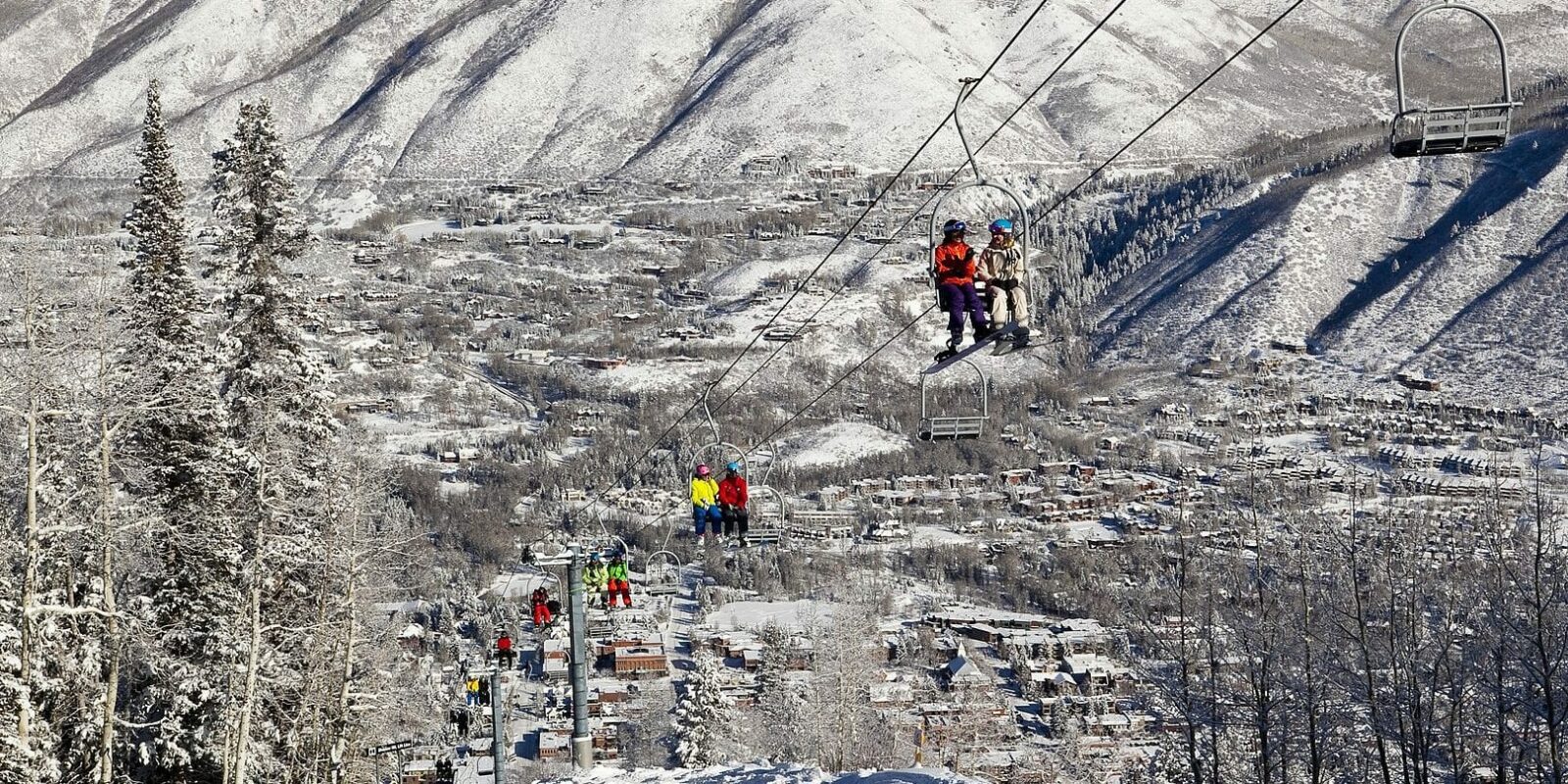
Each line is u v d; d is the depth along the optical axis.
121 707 51.72
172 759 48.12
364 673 59.50
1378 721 44.81
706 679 99.69
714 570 191.12
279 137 52.34
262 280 51.34
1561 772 40.81
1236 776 50.97
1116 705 104.56
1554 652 40.75
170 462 50.00
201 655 49.38
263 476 48.62
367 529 56.81
